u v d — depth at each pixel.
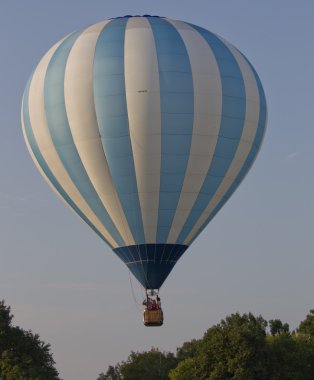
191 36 95.88
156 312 97.06
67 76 94.56
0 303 146.75
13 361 138.75
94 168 94.56
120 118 92.81
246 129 96.69
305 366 151.00
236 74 96.19
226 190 98.06
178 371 182.25
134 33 95.25
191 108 93.06
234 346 143.38
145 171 93.94
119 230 97.31
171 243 97.31
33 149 99.12
